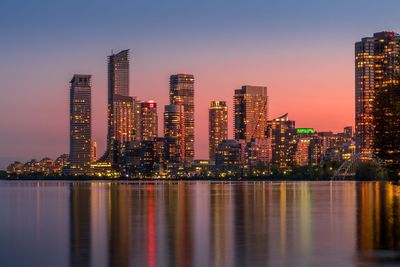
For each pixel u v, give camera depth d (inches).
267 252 2298.2
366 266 1985.7
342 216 3809.1
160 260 2156.7
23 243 2706.7
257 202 5920.3
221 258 2183.8
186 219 3848.4
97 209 5088.6
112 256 2257.6
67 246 2573.8
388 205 4813.0
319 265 2017.7
